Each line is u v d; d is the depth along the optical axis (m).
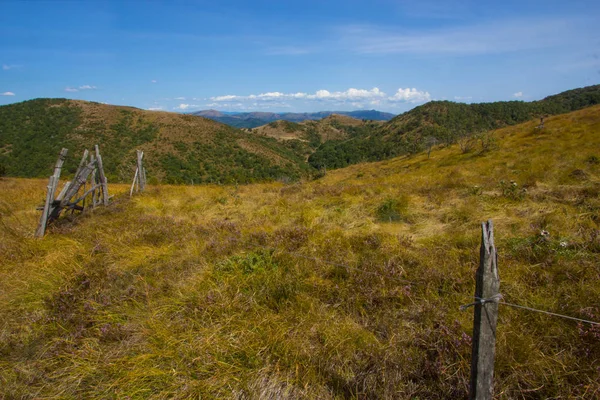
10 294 4.14
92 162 8.27
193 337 3.16
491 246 1.86
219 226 6.79
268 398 2.55
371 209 7.92
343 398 2.52
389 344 2.97
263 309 3.61
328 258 4.85
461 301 3.53
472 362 2.00
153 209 8.62
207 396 2.55
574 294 3.35
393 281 4.04
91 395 2.65
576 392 2.35
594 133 21.12
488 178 11.90
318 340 3.11
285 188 12.20
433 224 6.65
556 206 6.85
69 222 7.30
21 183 18.78
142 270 4.77
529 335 2.88
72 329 3.50
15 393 2.70
